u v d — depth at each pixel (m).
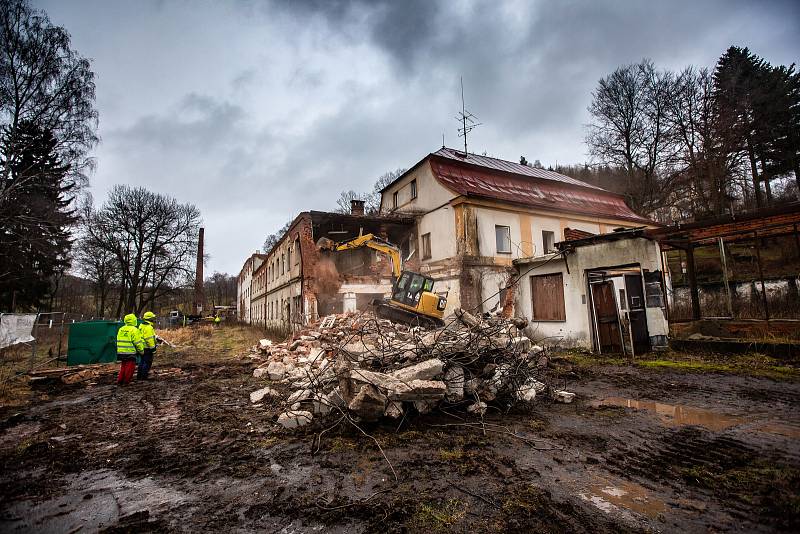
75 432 5.76
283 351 11.42
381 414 5.41
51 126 18.94
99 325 12.77
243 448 4.91
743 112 27.78
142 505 3.51
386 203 26.05
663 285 11.41
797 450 4.27
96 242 33.81
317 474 4.06
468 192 18.41
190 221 39.47
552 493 3.49
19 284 24.70
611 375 8.90
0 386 8.84
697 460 4.14
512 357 6.79
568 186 24.97
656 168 31.95
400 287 14.23
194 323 38.81
